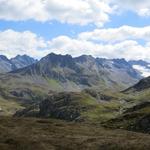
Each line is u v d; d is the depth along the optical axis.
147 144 53.12
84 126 79.06
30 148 50.22
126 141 56.59
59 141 55.94
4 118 80.00
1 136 56.94
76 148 51.44
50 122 79.56
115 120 154.25
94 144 54.03
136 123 134.62
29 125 71.88
